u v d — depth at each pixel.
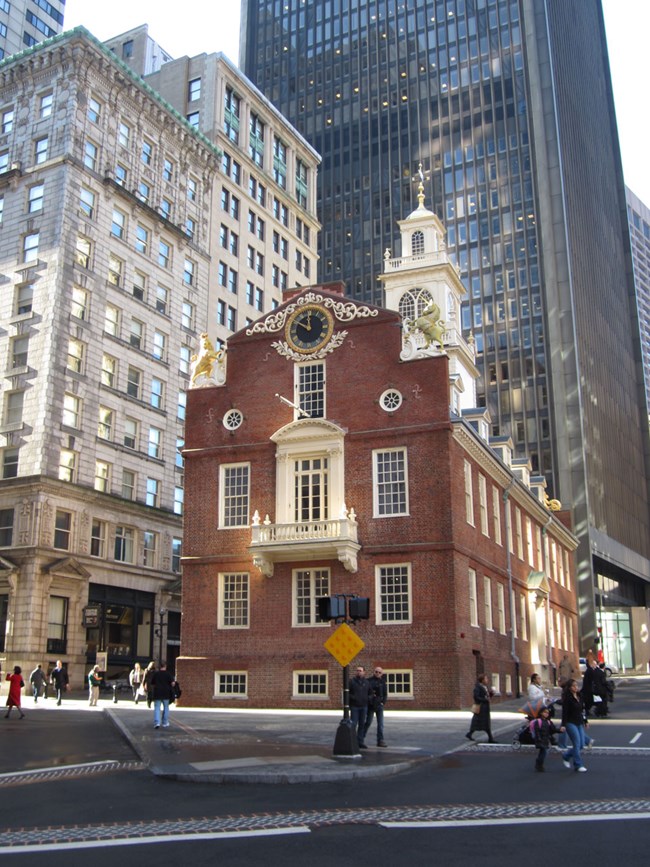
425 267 55.91
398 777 17.02
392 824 12.44
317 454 38.25
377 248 130.50
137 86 66.25
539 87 119.06
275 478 38.72
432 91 131.25
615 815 12.94
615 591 113.25
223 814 13.24
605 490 108.06
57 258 57.41
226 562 38.69
